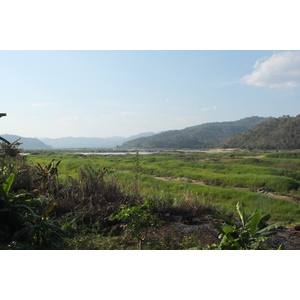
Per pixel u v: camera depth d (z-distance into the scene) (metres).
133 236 5.47
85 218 6.57
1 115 5.87
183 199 8.35
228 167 23.05
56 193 7.82
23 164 9.30
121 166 22.53
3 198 5.02
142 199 8.00
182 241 5.32
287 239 5.99
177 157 42.75
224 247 4.39
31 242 4.74
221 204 9.91
